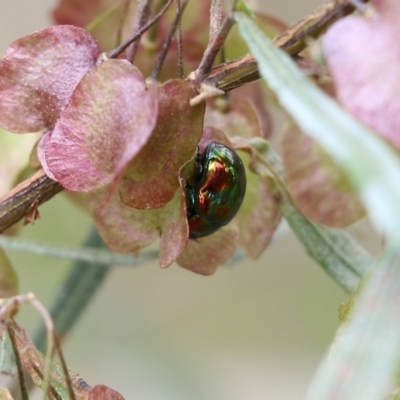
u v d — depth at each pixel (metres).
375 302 0.15
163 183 0.17
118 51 0.17
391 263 0.15
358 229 0.19
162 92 0.16
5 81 0.17
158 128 0.16
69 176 0.16
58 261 0.29
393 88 0.15
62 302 0.21
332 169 0.18
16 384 0.20
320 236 0.18
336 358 0.15
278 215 0.19
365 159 0.14
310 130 0.15
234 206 0.17
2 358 0.17
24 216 0.18
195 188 0.17
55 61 0.17
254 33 0.16
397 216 0.14
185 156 0.16
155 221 0.17
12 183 0.19
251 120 0.19
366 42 0.15
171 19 0.19
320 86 0.18
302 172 0.18
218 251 0.18
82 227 0.24
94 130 0.16
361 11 0.16
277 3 0.29
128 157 0.16
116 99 0.16
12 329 0.16
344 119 0.15
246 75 0.17
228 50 0.19
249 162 0.18
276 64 0.16
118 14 0.20
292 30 0.17
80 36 0.17
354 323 0.15
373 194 0.14
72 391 0.16
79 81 0.17
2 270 0.18
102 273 0.21
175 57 0.19
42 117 0.17
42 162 0.17
